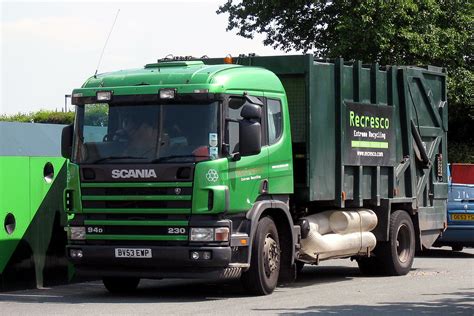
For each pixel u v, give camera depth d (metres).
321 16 47.19
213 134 14.55
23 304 14.34
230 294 15.74
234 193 14.77
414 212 20.50
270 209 15.93
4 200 16.06
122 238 14.77
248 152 14.63
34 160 16.81
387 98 19.70
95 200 14.91
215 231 14.38
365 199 18.78
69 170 15.18
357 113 18.34
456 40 44.66
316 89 17.17
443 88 22.02
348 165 18.00
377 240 19.36
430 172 21.39
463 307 13.95
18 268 16.38
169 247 14.46
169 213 14.50
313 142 17.00
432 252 26.50
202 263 14.38
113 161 14.82
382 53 43.03
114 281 16.02
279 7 47.16
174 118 14.71
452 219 24.16
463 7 46.00
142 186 14.61
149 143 14.72
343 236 17.97
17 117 34.00
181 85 14.71
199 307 13.88
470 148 48.72
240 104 15.12
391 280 18.58
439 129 21.75
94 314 13.06
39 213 16.89
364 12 42.03
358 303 14.41
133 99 14.92
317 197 17.11
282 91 16.28
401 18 43.09
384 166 19.38
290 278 16.53
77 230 15.09
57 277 17.31
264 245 15.42
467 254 25.80
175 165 14.44
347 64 18.45
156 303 14.43
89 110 15.22
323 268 21.58
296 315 12.95
